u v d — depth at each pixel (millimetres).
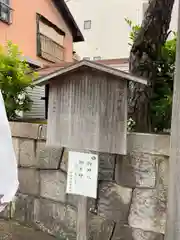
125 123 1662
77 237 1930
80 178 1847
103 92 1727
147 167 1865
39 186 2492
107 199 2057
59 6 9125
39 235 2402
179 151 1580
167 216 1656
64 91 1887
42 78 1906
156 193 1834
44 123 2674
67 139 1879
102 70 1638
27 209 2574
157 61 2287
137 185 1910
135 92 2299
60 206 2354
